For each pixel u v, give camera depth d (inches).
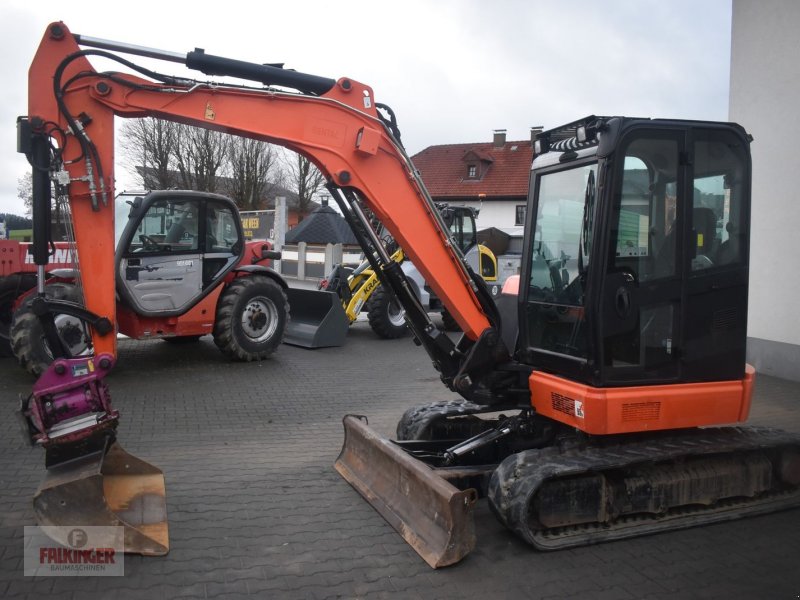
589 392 160.1
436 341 183.2
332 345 435.2
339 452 226.2
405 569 146.9
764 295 343.9
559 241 177.6
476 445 183.2
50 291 298.0
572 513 160.4
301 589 137.3
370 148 164.1
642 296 164.7
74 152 151.6
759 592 140.3
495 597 136.6
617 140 158.1
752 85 341.7
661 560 153.9
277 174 1600.6
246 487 192.9
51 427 149.3
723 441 177.9
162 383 318.0
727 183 175.2
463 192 1576.0
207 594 134.1
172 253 336.2
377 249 177.6
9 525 161.3
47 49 149.5
